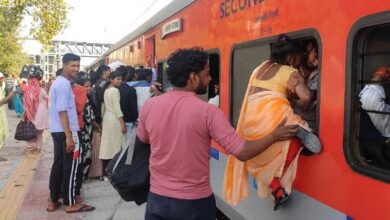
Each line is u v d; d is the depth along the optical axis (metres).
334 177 2.51
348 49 2.38
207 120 2.40
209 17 4.56
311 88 2.90
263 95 2.81
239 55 3.82
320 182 2.63
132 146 2.85
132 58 10.72
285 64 2.92
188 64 2.44
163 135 2.46
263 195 2.97
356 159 2.37
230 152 2.39
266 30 3.29
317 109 2.67
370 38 2.34
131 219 5.20
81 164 5.45
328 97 2.57
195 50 2.50
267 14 3.27
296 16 2.88
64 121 4.97
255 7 3.47
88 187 6.60
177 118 2.43
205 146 2.44
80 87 5.72
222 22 4.20
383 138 2.33
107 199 5.99
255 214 3.49
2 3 12.49
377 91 2.26
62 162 5.36
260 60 3.42
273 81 2.80
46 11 13.01
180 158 2.42
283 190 2.83
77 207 5.40
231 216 4.03
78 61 5.00
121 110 6.64
